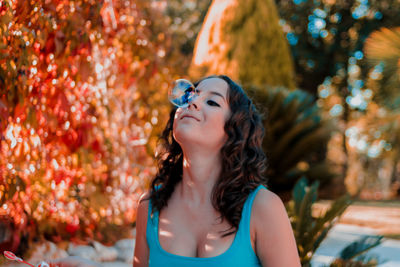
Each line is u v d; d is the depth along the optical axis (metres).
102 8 3.22
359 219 8.36
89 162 3.83
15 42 2.34
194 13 18.45
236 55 8.38
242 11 8.46
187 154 1.54
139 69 4.21
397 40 8.41
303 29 18.05
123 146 4.24
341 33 18.09
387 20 17.41
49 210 3.76
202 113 1.50
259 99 7.04
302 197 3.19
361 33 17.61
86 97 3.56
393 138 13.45
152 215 1.60
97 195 4.05
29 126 2.76
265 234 1.44
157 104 4.60
